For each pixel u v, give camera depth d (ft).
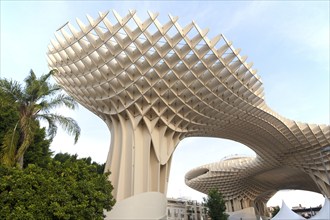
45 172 55.62
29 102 67.10
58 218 48.32
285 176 204.74
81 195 53.21
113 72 83.15
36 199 48.16
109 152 92.12
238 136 139.95
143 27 75.72
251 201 227.20
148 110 90.79
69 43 80.38
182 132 102.01
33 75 70.64
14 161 61.62
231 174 194.49
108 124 97.40
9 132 64.39
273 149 156.66
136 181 82.69
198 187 217.97
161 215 82.84
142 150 88.69
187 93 93.20
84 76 86.89
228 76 89.97
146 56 81.87
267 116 123.24
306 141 144.87
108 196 62.59
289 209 79.41
